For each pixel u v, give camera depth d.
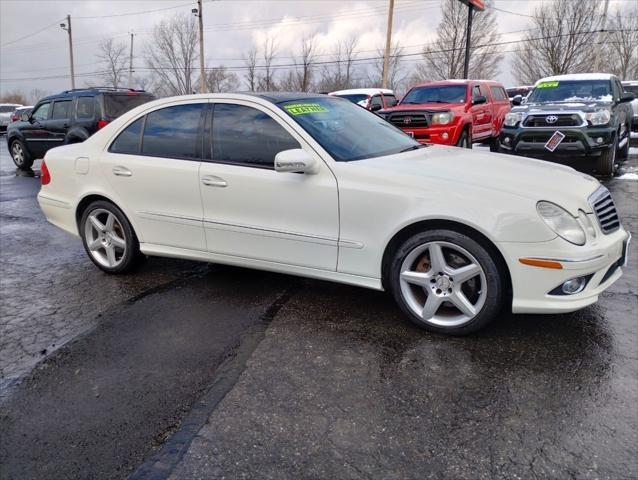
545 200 3.04
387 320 3.59
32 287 4.55
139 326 3.63
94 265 5.13
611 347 3.12
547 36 35.69
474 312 3.20
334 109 4.24
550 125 8.59
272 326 3.55
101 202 4.58
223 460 2.26
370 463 2.22
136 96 11.31
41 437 2.48
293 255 3.71
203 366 3.06
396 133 4.45
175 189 4.09
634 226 5.87
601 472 2.13
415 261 3.38
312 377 2.90
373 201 3.33
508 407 2.57
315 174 3.52
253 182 3.72
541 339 3.24
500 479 2.11
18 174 12.31
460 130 10.12
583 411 2.52
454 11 36.25
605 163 8.64
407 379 2.85
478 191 3.11
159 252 4.37
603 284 3.21
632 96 9.97
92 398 2.78
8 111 28.78
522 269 3.02
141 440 2.42
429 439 2.36
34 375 3.04
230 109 3.95
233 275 4.61
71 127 11.14
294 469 2.20
